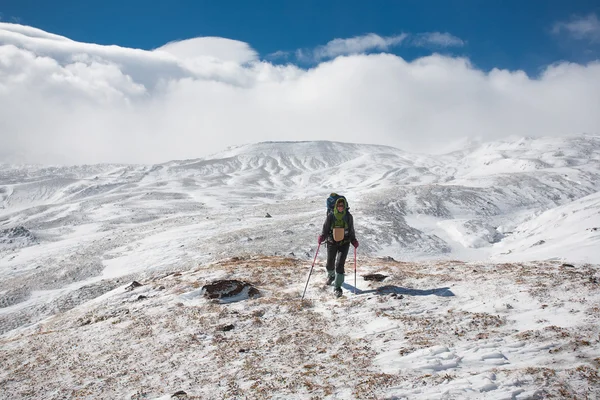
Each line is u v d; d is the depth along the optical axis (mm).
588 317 6152
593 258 20141
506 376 4562
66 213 133000
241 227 73625
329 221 10172
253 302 10281
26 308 38094
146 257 55875
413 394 4473
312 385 5109
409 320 7543
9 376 7293
